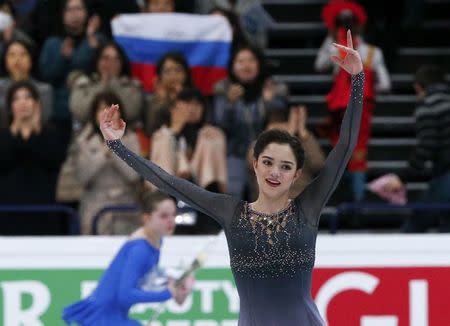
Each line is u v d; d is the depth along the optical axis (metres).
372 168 30.66
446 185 25.02
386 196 24.97
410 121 31.78
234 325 21.52
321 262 21.64
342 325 21.66
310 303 14.08
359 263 21.66
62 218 24.19
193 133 24.06
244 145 25.34
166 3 28.12
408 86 32.47
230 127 25.30
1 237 21.66
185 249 21.52
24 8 29.22
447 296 21.72
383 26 32.38
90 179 23.78
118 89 25.08
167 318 21.53
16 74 26.09
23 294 21.52
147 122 25.33
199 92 24.17
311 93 32.50
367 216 29.33
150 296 19.16
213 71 27.06
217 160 24.22
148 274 19.42
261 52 25.84
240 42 28.11
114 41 26.77
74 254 21.55
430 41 33.59
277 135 13.80
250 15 29.36
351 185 28.25
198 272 21.50
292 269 13.87
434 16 34.12
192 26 26.97
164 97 25.42
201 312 21.52
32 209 22.92
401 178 30.62
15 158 23.84
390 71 32.53
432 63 32.94
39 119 23.97
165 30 26.91
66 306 20.34
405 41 33.59
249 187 25.22
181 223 23.97
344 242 21.66
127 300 19.16
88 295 21.45
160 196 19.45
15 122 23.86
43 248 21.52
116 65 25.39
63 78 26.81
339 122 27.84
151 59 26.92
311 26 33.56
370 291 21.66
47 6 29.19
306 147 24.16
